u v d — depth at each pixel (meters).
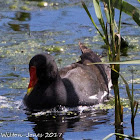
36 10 18.81
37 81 10.90
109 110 10.91
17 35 16.50
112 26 9.02
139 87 12.03
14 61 14.09
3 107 11.04
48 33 16.64
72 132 9.36
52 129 9.57
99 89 11.91
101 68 12.60
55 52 14.88
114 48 9.14
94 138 8.96
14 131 9.50
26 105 11.06
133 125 9.17
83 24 17.41
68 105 10.99
